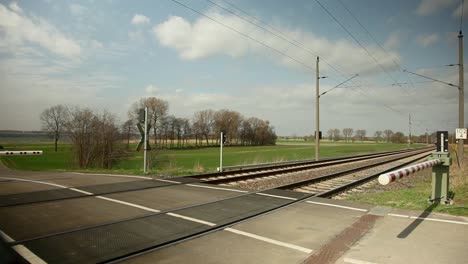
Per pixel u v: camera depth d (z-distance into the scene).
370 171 20.83
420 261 4.52
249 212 7.24
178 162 40.78
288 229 6.01
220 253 4.76
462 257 4.66
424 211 7.42
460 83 22.27
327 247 5.08
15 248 4.79
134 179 12.44
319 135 29.02
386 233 5.77
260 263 4.41
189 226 6.08
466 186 11.09
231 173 16.59
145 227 5.98
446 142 8.27
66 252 4.66
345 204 8.20
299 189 12.62
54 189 9.89
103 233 5.58
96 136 41.66
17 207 7.42
